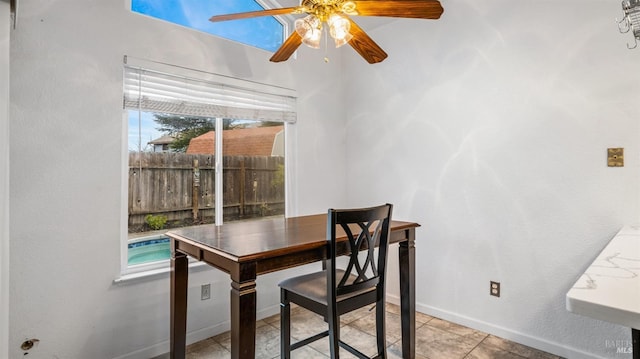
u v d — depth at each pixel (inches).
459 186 104.6
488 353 87.0
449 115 106.9
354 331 100.3
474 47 101.1
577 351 82.6
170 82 91.3
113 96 81.0
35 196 71.1
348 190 137.9
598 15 79.4
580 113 82.1
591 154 80.6
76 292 75.8
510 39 93.7
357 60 134.0
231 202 107.7
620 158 76.6
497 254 96.4
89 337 77.3
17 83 69.0
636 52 74.7
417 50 115.3
